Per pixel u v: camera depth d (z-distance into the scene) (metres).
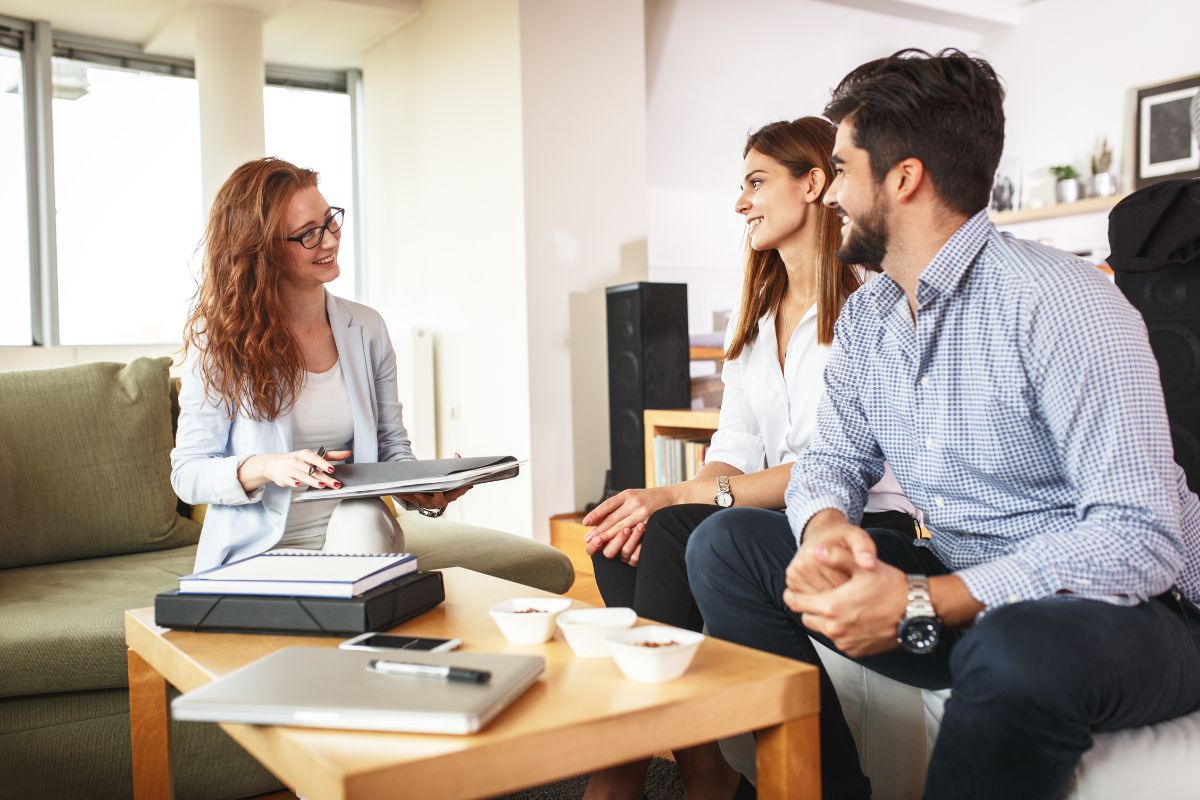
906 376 1.33
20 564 2.29
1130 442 1.09
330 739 0.89
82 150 4.93
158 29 4.87
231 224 1.95
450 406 4.82
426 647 1.13
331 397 2.06
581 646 1.12
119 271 5.05
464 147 4.59
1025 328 1.17
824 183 1.76
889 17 5.62
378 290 5.47
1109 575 1.07
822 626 1.12
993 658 1.03
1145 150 5.62
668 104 5.30
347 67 5.61
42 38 4.76
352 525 1.79
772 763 1.08
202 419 1.95
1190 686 1.13
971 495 1.28
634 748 0.95
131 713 1.48
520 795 1.77
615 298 4.18
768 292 1.89
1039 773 1.04
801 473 1.43
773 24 5.17
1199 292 1.97
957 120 1.20
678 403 4.14
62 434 2.37
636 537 1.66
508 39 4.23
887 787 1.46
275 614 1.26
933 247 1.25
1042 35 6.09
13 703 1.70
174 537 2.47
